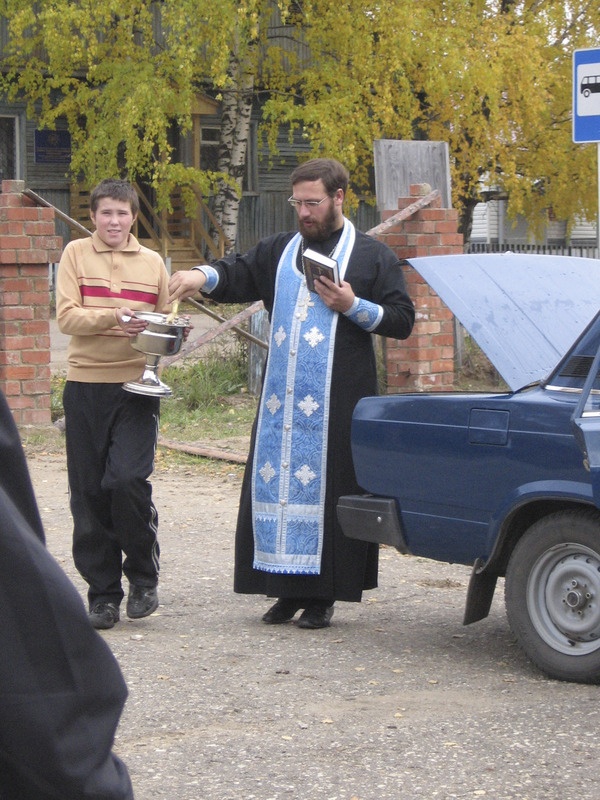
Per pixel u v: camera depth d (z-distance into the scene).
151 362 6.31
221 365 15.83
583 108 9.11
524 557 5.75
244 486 6.76
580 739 4.92
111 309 6.34
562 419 5.55
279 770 4.61
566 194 27.45
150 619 6.84
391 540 6.21
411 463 6.12
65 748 1.78
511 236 41.59
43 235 12.81
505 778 4.53
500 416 5.77
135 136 25.77
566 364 5.74
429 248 13.58
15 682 1.76
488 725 5.09
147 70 25.89
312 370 6.52
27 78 28.80
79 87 28.42
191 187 31.88
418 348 13.53
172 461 12.05
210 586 7.65
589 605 5.57
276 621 6.78
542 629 5.73
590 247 42.97
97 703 1.83
